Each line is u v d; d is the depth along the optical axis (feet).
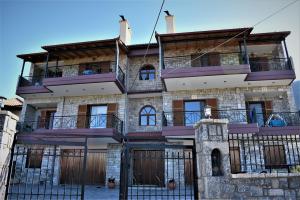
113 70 45.60
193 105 42.01
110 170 39.91
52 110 48.75
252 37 40.19
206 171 14.43
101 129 37.60
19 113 54.03
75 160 41.88
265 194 14.33
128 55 46.21
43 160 41.78
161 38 40.47
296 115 38.11
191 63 43.24
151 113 44.83
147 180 36.78
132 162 35.78
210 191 14.06
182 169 37.01
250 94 41.50
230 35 39.45
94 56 47.06
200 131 15.62
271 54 44.27
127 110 44.57
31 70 49.85
